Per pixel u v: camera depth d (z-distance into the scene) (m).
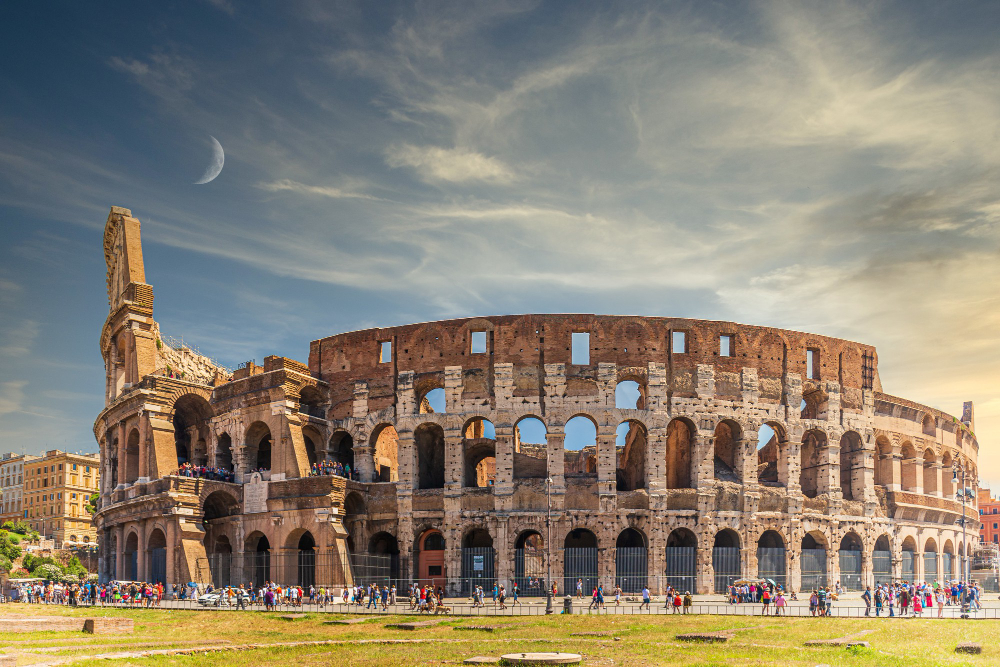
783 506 101.62
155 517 96.94
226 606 83.44
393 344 105.62
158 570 96.81
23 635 54.69
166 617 71.38
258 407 103.56
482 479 125.50
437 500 99.62
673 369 100.69
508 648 51.25
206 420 111.00
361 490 101.31
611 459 98.06
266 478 100.38
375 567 99.75
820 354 108.31
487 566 97.25
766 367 104.06
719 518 98.25
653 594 95.31
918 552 113.81
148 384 103.12
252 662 45.91
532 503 97.75
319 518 95.19
